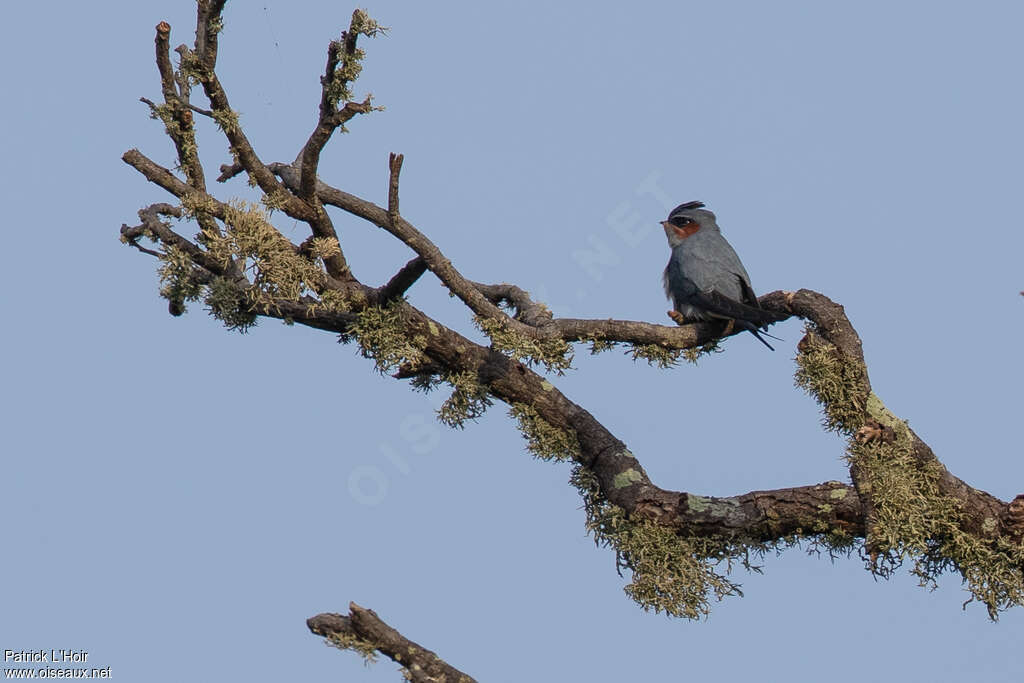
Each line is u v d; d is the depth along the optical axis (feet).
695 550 41.22
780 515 40.42
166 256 41.19
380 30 37.37
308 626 34.71
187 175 41.45
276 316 41.68
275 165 44.32
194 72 38.01
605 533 42.73
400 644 34.47
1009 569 39.22
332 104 38.50
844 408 41.04
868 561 38.78
